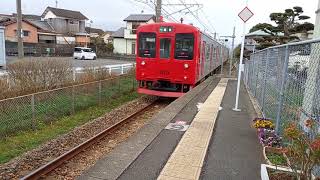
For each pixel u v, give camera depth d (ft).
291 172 12.86
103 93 44.24
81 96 38.96
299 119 15.35
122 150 17.11
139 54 43.42
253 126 20.43
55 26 177.68
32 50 126.93
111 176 13.94
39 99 31.07
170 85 43.34
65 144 24.40
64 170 18.62
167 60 42.09
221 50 92.48
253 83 41.83
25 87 35.55
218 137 19.97
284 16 73.46
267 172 12.82
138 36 43.19
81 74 46.91
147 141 18.78
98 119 33.09
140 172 14.43
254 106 31.94
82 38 177.27
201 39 43.96
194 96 37.40
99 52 163.94
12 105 27.17
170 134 20.49
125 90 51.83
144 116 35.63
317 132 12.22
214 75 74.49
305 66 15.08
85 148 22.58
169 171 14.47
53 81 40.04
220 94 40.29
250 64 49.39
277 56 22.21
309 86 14.37
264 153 16.33
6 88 32.89
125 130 29.07
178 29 41.19
